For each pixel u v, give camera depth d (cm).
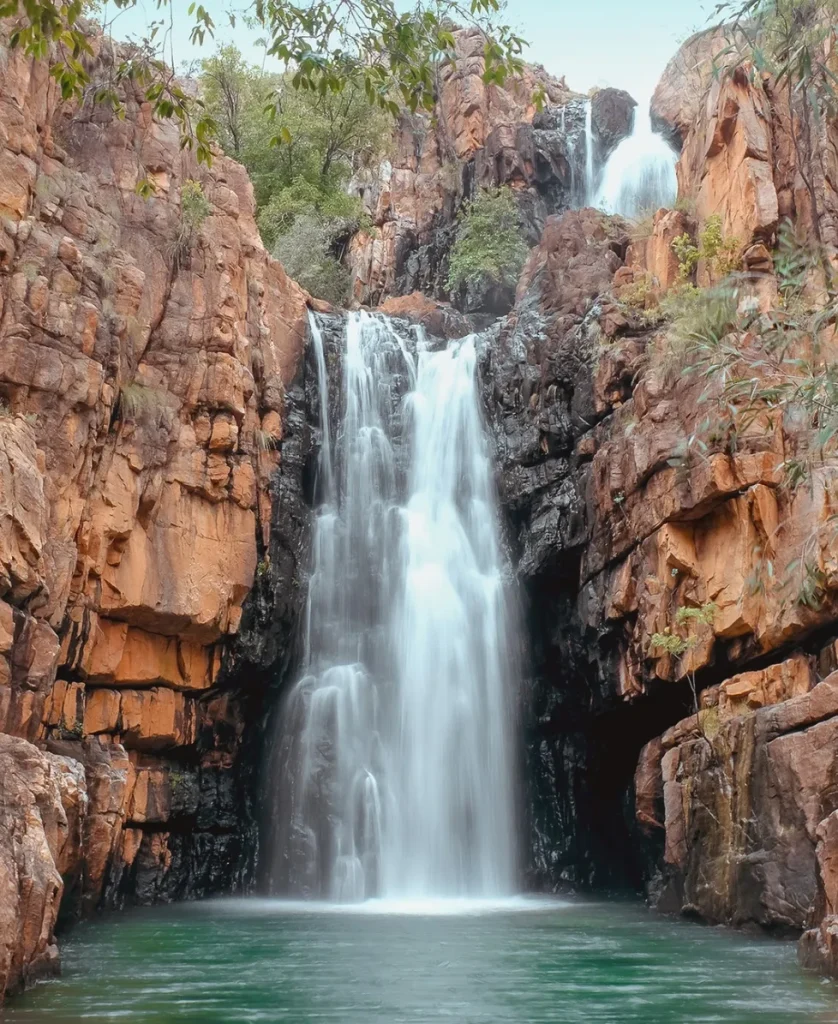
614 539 2425
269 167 4369
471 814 2617
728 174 2627
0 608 1733
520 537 2759
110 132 2452
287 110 4297
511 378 2850
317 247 4119
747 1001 1208
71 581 2064
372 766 2602
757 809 1841
